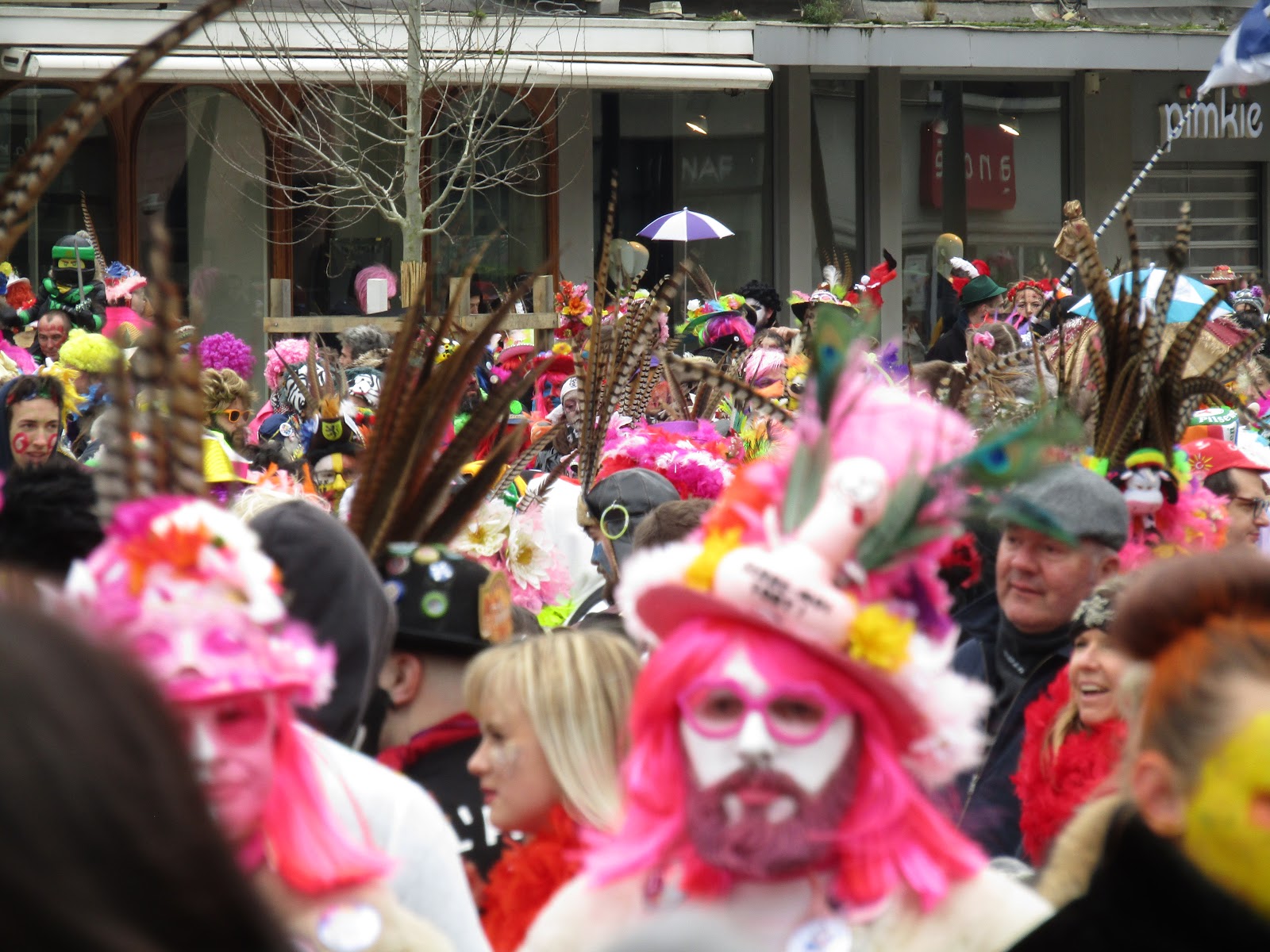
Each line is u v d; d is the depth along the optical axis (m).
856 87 75.88
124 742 3.61
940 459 7.88
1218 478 20.92
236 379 25.45
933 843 7.77
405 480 12.27
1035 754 12.45
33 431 22.17
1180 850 6.64
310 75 50.41
